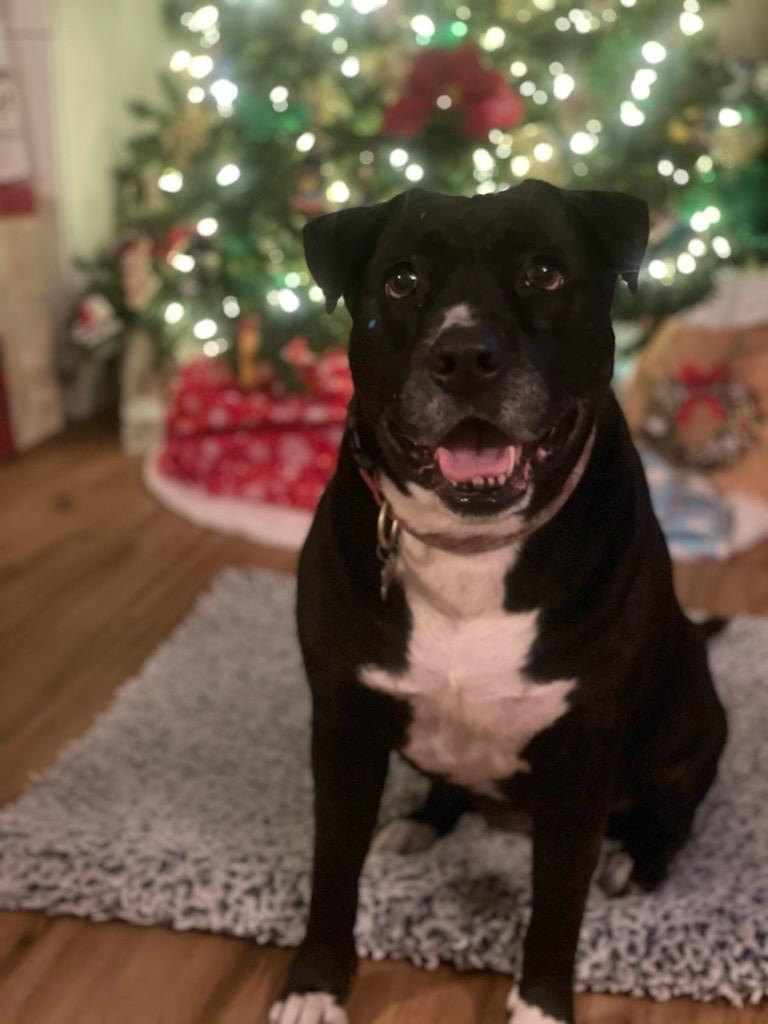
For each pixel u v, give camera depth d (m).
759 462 2.86
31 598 2.47
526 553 1.20
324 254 1.25
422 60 2.62
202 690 2.08
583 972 1.42
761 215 2.93
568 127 2.77
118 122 3.91
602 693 1.26
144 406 3.46
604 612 1.22
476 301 1.13
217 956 1.48
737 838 1.67
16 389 3.45
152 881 1.55
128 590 2.53
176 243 2.97
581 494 1.22
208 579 2.59
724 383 2.90
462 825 1.71
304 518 2.88
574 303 1.17
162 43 4.09
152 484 3.12
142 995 1.41
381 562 1.23
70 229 3.67
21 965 1.46
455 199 1.20
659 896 1.54
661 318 2.88
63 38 3.48
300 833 1.67
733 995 1.40
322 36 2.78
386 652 1.25
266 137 2.74
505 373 1.11
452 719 1.30
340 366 2.95
